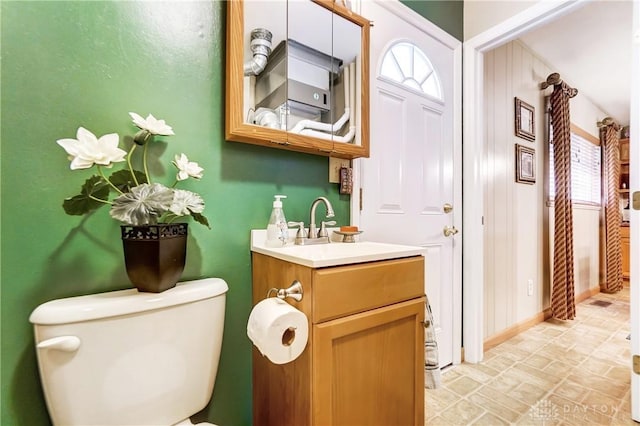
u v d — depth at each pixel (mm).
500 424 1275
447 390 1521
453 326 1787
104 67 824
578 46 2383
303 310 792
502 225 2152
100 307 663
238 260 1054
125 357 688
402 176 1523
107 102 829
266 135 1018
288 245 1109
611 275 3607
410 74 1571
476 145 1801
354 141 1257
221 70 1014
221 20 1018
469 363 1803
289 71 1104
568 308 2596
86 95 801
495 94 2084
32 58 738
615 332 2320
